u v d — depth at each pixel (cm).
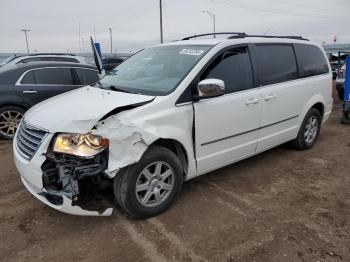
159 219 372
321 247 324
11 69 706
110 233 348
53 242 335
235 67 442
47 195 342
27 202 412
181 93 379
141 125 340
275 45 512
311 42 595
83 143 313
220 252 318
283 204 407
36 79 718
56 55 1139
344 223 365
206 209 394
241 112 440
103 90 421
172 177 379
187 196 425
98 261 307
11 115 700
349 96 795
